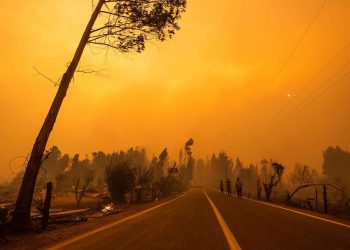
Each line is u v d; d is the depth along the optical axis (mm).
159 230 9117
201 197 31719
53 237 8219
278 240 7578
